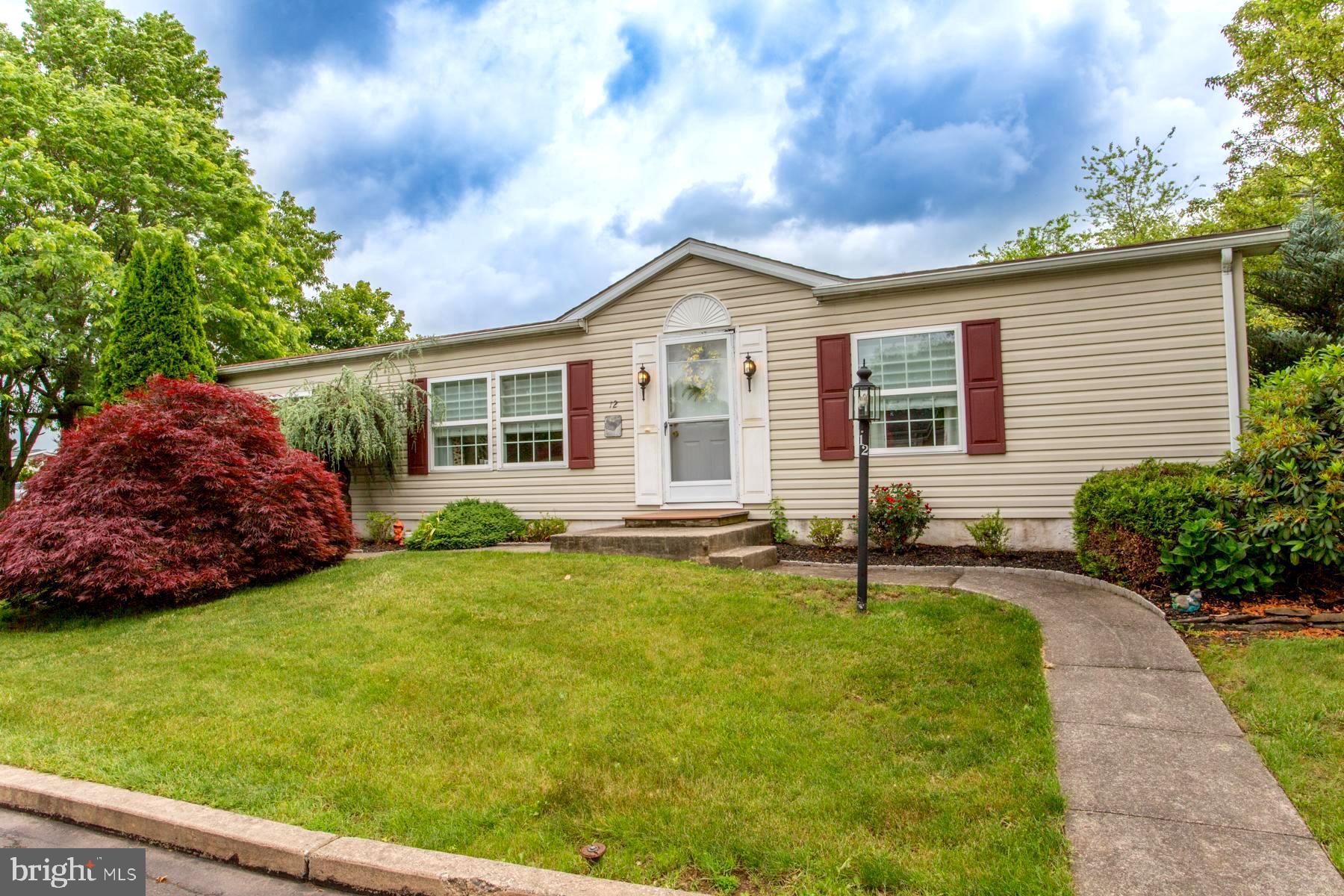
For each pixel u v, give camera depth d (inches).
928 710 149.9
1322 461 200.4
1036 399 308.0
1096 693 156.3
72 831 125.2
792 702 156.4
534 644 199.6
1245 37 594.9
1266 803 111.4
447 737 147.5
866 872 95.3
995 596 231.9
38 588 265.1
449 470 442.3
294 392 461.7
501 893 96.4
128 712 168.9
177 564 274.2
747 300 362.9
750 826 108.7
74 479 279.9
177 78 711.1
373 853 105.9
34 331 556.4
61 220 584.1
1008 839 103.0
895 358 332.8
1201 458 284.0
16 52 623.8
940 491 322.7
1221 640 185.3
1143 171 744.3
